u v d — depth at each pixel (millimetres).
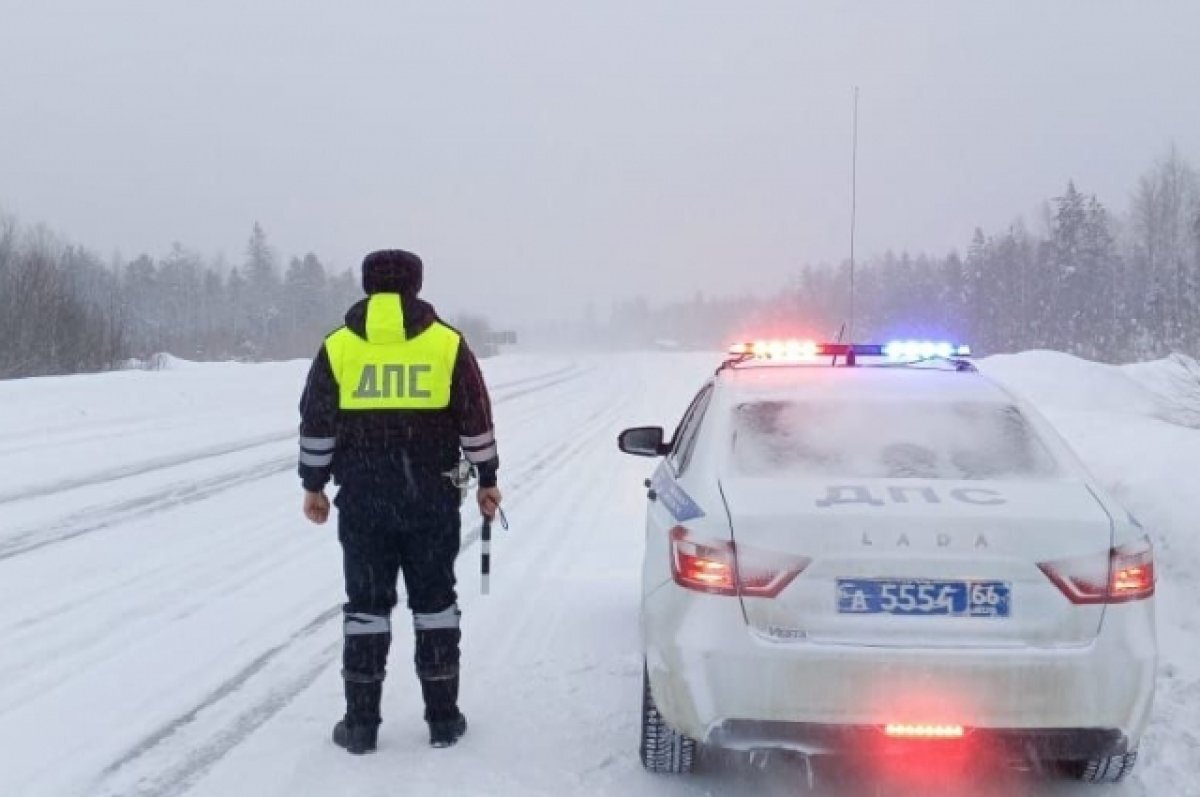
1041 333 68125
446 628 4301
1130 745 3393
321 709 4668
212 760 4125
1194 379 15641
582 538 8523
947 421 4141
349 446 4148
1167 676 4973
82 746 4246
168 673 5113
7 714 4578
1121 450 8305
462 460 4402
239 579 6945
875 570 3332
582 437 16172
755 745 3373
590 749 4270
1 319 24953
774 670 3314
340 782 3934
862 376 4594
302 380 23609
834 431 4078
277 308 97688
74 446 13070
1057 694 3281
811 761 4160
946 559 3322
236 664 5254
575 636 5770
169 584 6793
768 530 3400
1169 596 5922
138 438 14086
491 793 3855
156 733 4383
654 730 3912
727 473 3850
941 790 3908
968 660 3256
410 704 4773
